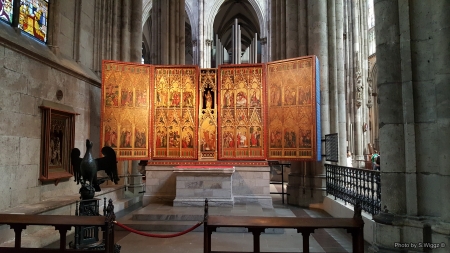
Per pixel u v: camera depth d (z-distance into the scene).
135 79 11.53
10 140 7.22
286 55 14.46
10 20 7.77
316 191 11.71
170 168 11.32
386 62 5.46
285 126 11.22
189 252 6.61
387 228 5.19
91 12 12.05
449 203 4.49
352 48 26.83
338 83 12.62
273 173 21.47
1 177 6.92
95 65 12.28
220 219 4.43
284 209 11.41
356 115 26.19
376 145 27.78
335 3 12.86
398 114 5.32
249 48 39.56
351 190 8.93
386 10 5.49
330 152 11.28
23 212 6.69
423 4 5.18
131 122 11.38
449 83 4.54
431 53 5.09
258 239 4.35
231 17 42.88
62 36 10.09
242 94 11.77
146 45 37.62
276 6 16.08
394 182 5.25
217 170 10.22
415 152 5.09
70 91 9.95
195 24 34.47
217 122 11.84
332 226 4.25
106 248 4.46
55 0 9.49
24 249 4.50
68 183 9.64
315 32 12.34
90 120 11.27
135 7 14.24
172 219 8.81
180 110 11.84
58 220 4.53
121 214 10.26
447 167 4.52
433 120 5.03
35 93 8.16
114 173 7.39
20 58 7.61
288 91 11.22
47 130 8.41
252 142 11.62
